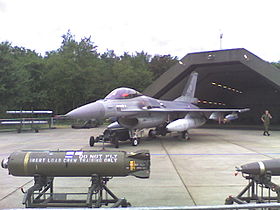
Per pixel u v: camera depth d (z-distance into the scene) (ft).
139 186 19.22
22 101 97.04
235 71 82.79
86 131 74.38
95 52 115.85
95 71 104.37
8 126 91.50
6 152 35.99
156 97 78.64
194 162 28.48
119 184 19.77
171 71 72.38
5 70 77.71
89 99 116.37
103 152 13.94
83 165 13.42
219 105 134.21
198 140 51.72
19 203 15.75
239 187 18.90
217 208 8.67
